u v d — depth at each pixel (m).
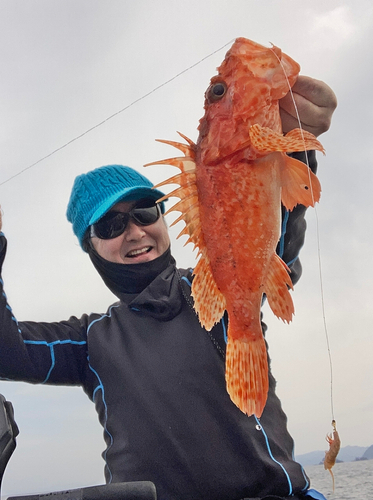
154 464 0.64
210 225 0.53
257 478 0.61
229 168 0.51
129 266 0.82
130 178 0.87
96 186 0.87
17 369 0.72
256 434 0.65
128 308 0.80
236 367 0.53
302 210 0.67
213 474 0.62
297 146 0.43
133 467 0.65
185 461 0.63
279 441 0.66
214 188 0.52
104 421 0.72
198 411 0.66
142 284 0.82
